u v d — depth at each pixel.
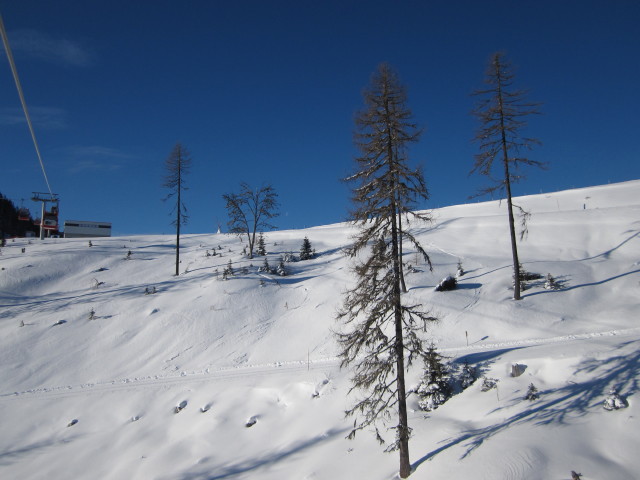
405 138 12.22
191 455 16.41
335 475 13.12
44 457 17.56
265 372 21.52
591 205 53.00
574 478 9.67
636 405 11.53
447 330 22.91
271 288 32.38
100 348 26.45
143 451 17.09
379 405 16.27
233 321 28.11
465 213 60.44
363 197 12.13
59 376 23.97
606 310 22.09
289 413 17.72
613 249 31.62
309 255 40.81
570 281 26.16
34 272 38.59
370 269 12.38
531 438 11.45
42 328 28.78
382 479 12.30
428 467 11.83
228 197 41.62
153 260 43.16
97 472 16.36
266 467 14.69
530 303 23.95
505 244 37.56
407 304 25.59
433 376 16.11
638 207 40.56
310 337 25.03
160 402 20.22
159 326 28.08
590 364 14.31
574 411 12.21
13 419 20.03
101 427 19.19
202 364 23.98
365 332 12.09
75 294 34.50
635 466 9.75
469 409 14.40
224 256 43.25
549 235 37.69
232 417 18.17
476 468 10.95
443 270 31.20
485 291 26.45
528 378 14.97
